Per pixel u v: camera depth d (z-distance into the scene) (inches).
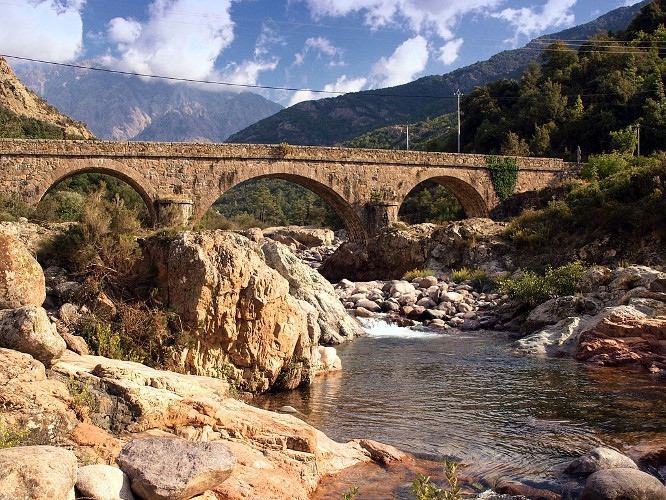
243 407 398.9
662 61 3122.5
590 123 2883.9
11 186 1472.7
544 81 3521.2
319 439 396.5
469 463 390.3
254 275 550.0
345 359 754.2
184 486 241.4
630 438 434.9
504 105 3607.3
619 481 310.3
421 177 2026.3
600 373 663.8
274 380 577.6
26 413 278.4
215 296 522.6
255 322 549.3
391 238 1759.4
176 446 269.7
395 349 826.8
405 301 1197.7
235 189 6417.3
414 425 474.9
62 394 301.6
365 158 1936.5
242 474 299.3
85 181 2488.9
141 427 321.7
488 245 1567.4
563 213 1504.7
